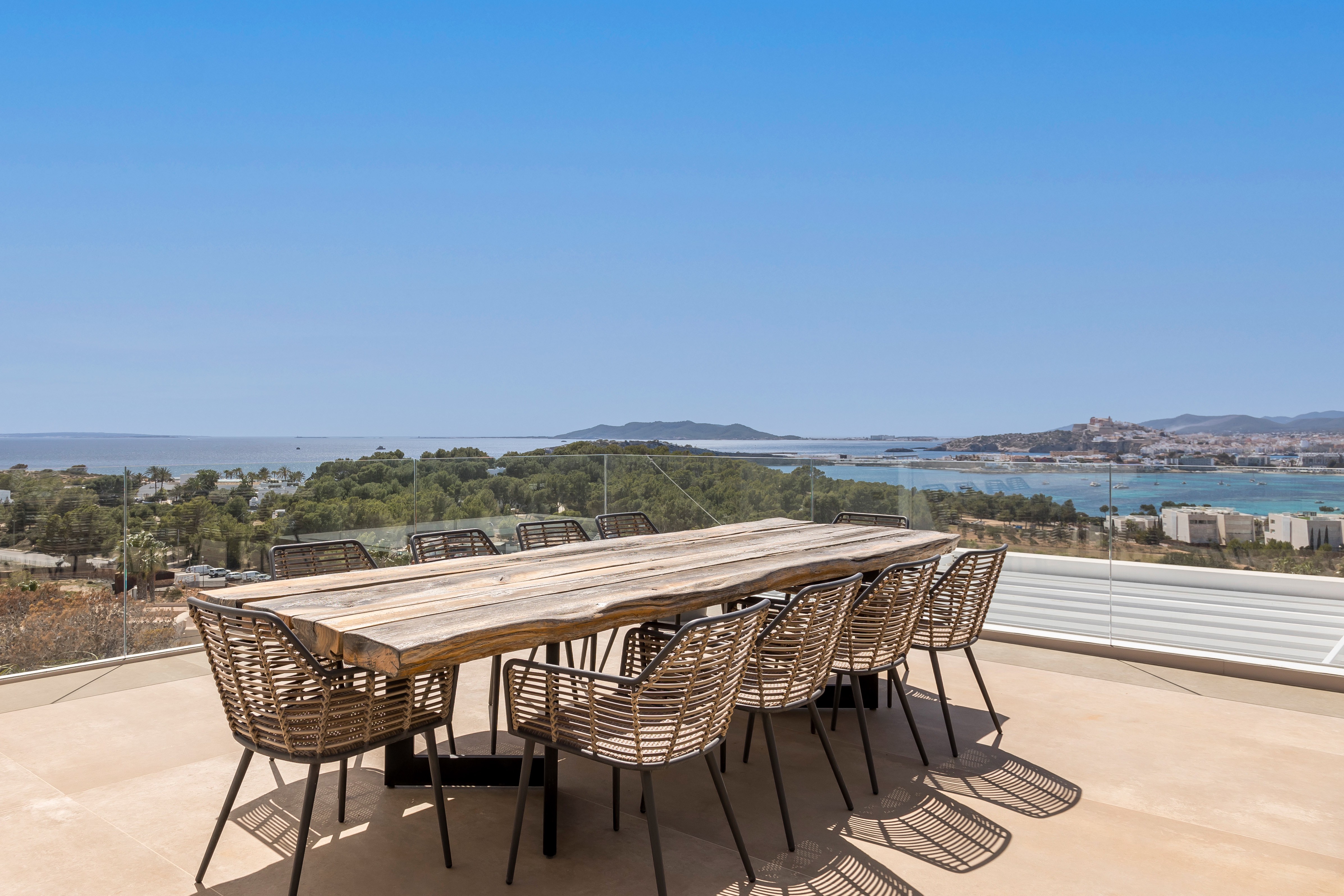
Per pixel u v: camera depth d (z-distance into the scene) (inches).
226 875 87.7
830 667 103.0
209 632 83.3
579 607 88.2
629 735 79.5
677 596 97.0
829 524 174.9
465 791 109.6
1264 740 129.4
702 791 110.2
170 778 112.9
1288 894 85.0
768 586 109.8
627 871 88.7
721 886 85.7
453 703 92.4
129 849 93.1
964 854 93.0
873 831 98.7
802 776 115.1
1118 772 116.9
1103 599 180.4
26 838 95.8
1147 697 150.7
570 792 109.6
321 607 87.7
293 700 84.0
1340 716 140.3
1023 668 169.8
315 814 102.3
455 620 81.8
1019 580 191.9
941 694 122.8
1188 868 90.2
